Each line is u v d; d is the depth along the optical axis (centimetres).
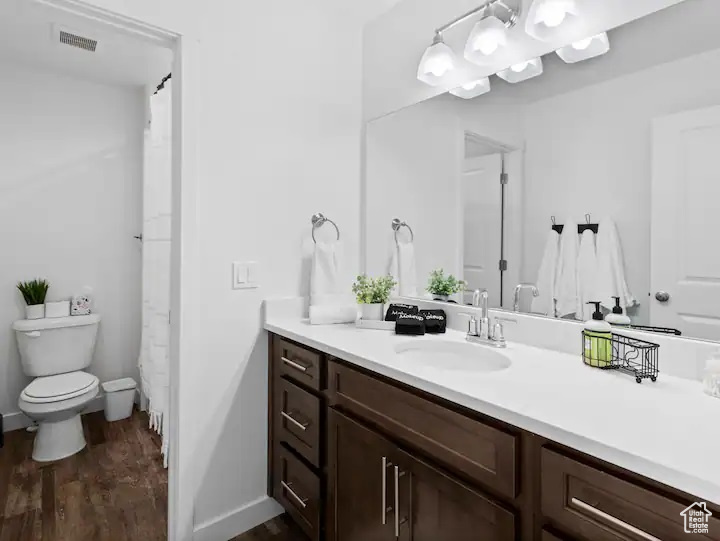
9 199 268
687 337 113
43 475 215
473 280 169
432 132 181
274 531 178
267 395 185
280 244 188
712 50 110
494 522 92
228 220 172
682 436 74
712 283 110
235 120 174
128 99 309
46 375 260
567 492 79
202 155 165
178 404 162
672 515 65
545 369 118
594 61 132
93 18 144
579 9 133
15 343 270
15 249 270
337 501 143
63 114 285
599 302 132
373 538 127
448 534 103
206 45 165
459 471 101
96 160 297
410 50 190
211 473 170
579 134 136
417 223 190
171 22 156
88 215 295
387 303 195
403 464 116
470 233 169
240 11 175
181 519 162
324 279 190
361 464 131
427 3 181
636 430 77
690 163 114
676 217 116
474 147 167
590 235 134
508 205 156
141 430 271
